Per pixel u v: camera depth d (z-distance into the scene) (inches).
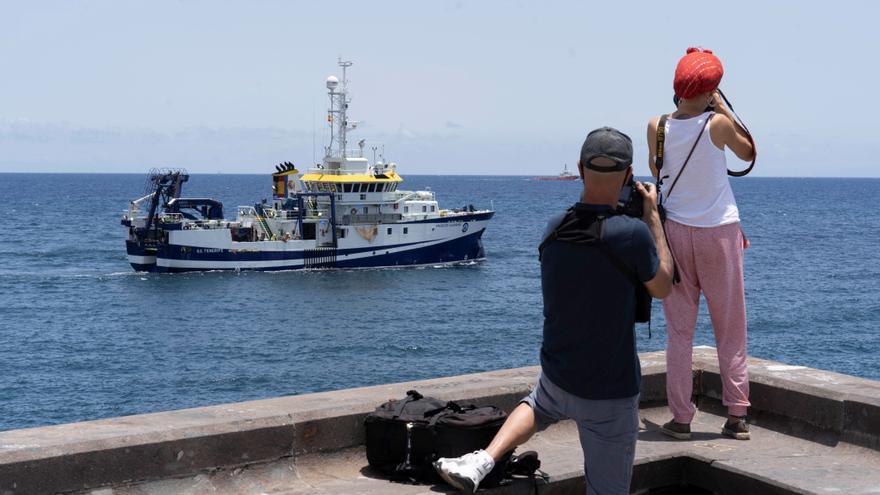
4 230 4714.6
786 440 230.2
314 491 193.0
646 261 159.3
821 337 1855.3
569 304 162.1
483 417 192.1
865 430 217.8
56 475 170.4
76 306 2288.4
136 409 1320.1
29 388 1438.2
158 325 2023.9
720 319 229.1
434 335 1894.7
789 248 3882.9
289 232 2812.5
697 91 219.5
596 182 161.9
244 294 2448.3
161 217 2810.0
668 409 255.9
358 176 2807.6
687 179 223.0
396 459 198.1
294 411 203.9
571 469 202.1
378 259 2851.9
